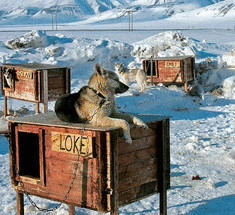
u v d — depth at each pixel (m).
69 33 56.00
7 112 13.83
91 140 4.60
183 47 25.88
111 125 4.72
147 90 16.56
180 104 16.77
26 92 12.73
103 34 54.97
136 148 5.07
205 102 17.34
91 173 4.69
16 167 5.38
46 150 5.10
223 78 19.67
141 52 26.00
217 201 6.68
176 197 6.91
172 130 12.60
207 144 10.55
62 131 4.89
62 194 5.00
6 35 50.97
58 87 12.93
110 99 4.97
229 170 8.48
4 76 13.52
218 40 48.69
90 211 6.30
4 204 6.61
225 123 13.70
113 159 4.62
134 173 5.07
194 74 18.48
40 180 5.17
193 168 8.65
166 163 5.53
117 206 4.71
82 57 22.86
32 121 5.15
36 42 25.91
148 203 6.60
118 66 16.47
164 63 17.97
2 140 11.16
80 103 4.99
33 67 12.88
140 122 4.85
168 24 185.25
